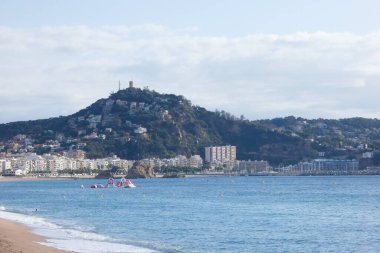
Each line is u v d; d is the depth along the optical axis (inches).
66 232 3203.7
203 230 3447.3
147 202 6382.9
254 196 7632.9
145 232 3326.8
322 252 2657.5
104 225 3718.0
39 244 2610.7
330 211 4918.8
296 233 3316.9
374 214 4586.6
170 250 2632.9
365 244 2893.7
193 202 6338.6
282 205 5743.1
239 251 2662.4
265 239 3056.1
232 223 3875.5
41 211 5012.3
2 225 3395.7
